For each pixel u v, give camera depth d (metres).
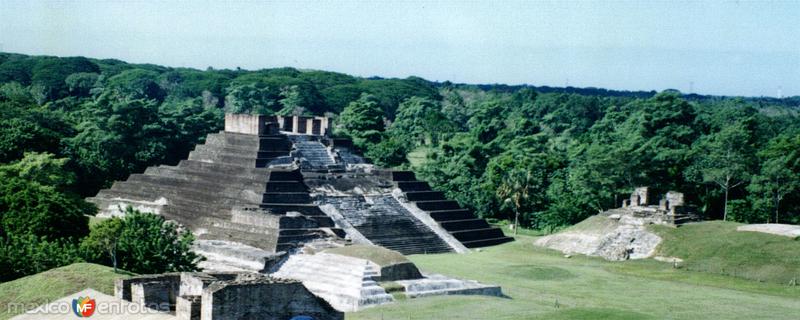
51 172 105.56
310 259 79.50
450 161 157.38
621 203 127.25
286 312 49.56
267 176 105.62
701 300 74.56
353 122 174.12
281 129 129.75
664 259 94.81
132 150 140.75
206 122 157.50
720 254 91.69
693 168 128.25
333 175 115.00
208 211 103.06
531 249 106.81
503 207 134.00
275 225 91.31
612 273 89.31
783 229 93.81
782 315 68.19
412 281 73.69
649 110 160.00
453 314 63.34
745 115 171.38
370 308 66.19
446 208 117.00
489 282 81.69
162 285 54.16
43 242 68.81
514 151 156.88
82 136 136.62
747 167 125.75
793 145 120.31
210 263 85.12
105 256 69.19
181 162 120.31
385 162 159.50
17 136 118.69
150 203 111.44
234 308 47.69
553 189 134.62
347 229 101.69
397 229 106.12
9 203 77.25
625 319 61.50
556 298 74.00
